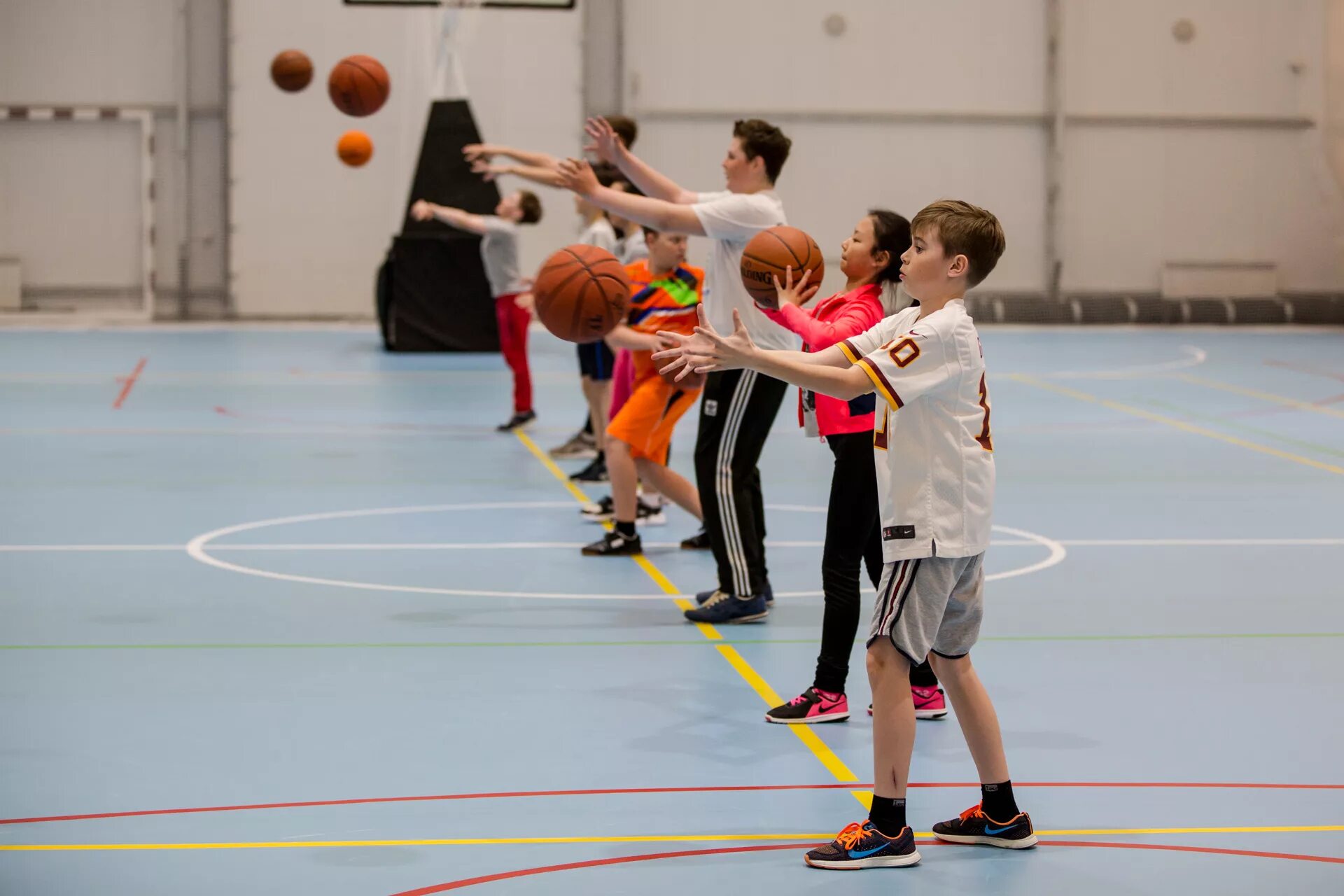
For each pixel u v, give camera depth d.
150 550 7.37
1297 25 22.58
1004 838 3.76
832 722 4.80
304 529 7.95
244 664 5.38
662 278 7.09
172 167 21.45
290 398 13.79
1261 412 13.17
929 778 4.28
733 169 5.90
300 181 21.53
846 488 4.73
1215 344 20.03
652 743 4.56
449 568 7.04
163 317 21.69
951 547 3.60
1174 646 5.73
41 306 21.42
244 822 3.86
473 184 17.98
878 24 22.12
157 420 12.25
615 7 21.72
